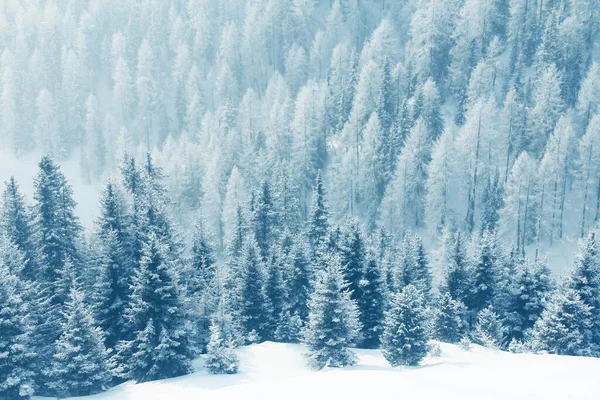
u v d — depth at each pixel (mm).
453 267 52469
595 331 40594
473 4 109125
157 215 42438
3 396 27359
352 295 42375
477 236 74188
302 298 48062
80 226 42562
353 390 17562
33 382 28016
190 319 38625
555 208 78250
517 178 77688
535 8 108500
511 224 77875
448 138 84000
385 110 100188
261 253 57969
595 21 101438
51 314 34844
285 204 68938
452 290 52188
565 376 18016
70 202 41781
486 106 85750
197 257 50125
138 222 41375
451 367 21938
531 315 49062
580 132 87188
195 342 35531
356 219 44719
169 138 108250
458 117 98438
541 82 91562
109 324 36625
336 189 90625
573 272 42938
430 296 51156
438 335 44094
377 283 42219
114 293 36906
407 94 103812
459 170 85500
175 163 94125
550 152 79812
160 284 32781
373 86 104250
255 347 38281
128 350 33969
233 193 85062
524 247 77562
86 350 29125
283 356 35781
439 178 81938
